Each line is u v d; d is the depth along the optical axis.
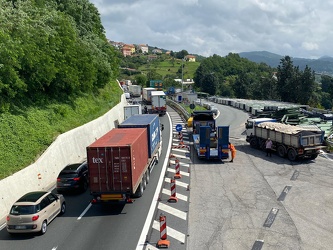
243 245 12.91
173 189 17.94
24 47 24.47
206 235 13.84
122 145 16.56
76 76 34.50
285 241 13.15
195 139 30.75
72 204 18.47
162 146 32.12
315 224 14.64
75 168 20.47
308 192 18.64
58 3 44.94
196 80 145.75
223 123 46.19
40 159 22.03
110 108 43.09
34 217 14.24
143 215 16.23
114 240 13.74
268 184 20.20
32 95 30.39
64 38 32.75
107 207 17.64
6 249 13.45
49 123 28.16
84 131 30.55
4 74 22.95
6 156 20.86
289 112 41.03
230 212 16.17
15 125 24.42
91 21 52.31
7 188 17.86
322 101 106.75
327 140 29.12
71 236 14.33
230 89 139.12
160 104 55.22
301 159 25.97
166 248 12.84
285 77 92.31
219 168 24.12
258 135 29.83
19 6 28.08
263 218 15.38
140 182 18.69
